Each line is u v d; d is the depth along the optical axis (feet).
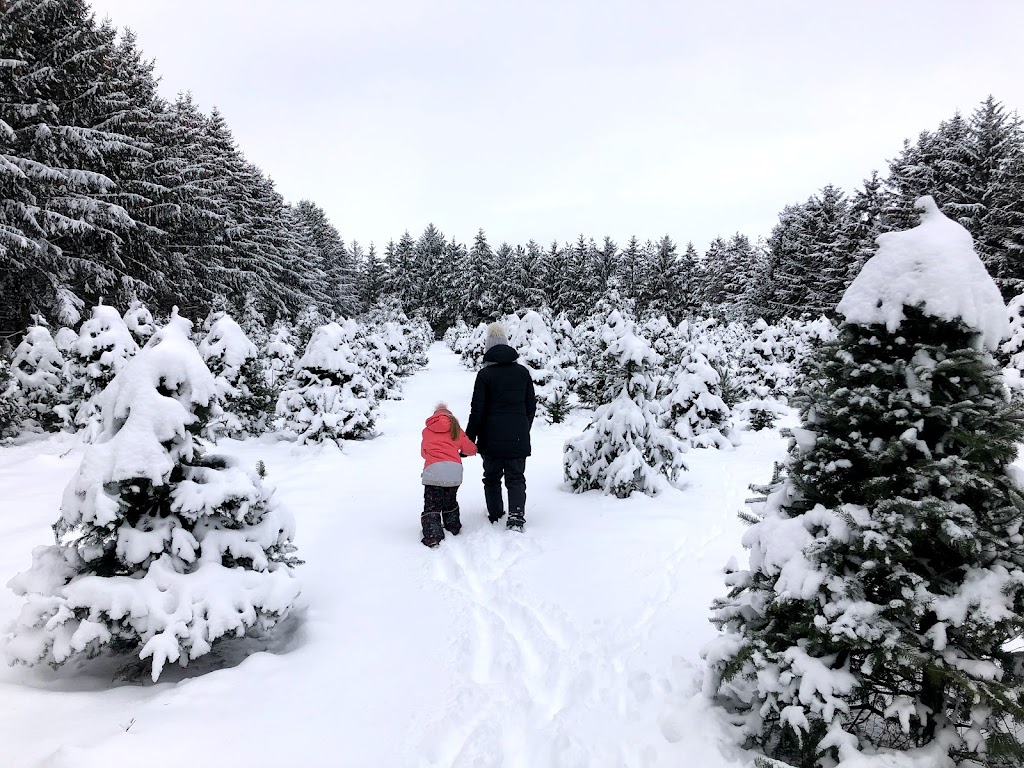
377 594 13.01
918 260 7.04
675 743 7.65
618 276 202.80
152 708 8.11
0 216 53.57
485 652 10.59
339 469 27.73
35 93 66.64
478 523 18.58
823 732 6.80
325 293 185.06
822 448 7.50
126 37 101.96
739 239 213.05
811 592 6.70
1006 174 94.02
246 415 38.47
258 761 7.19
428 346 155.74
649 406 23.07
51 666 9.30
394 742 7.75
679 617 11.69
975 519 6.53
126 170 79.15
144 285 73.87
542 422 43.29
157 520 9.93
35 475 25.66
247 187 135.23
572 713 8.59
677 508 20.22
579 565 14.73
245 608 9.53
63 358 40.32
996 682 6.02
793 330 71.77
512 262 212.64
